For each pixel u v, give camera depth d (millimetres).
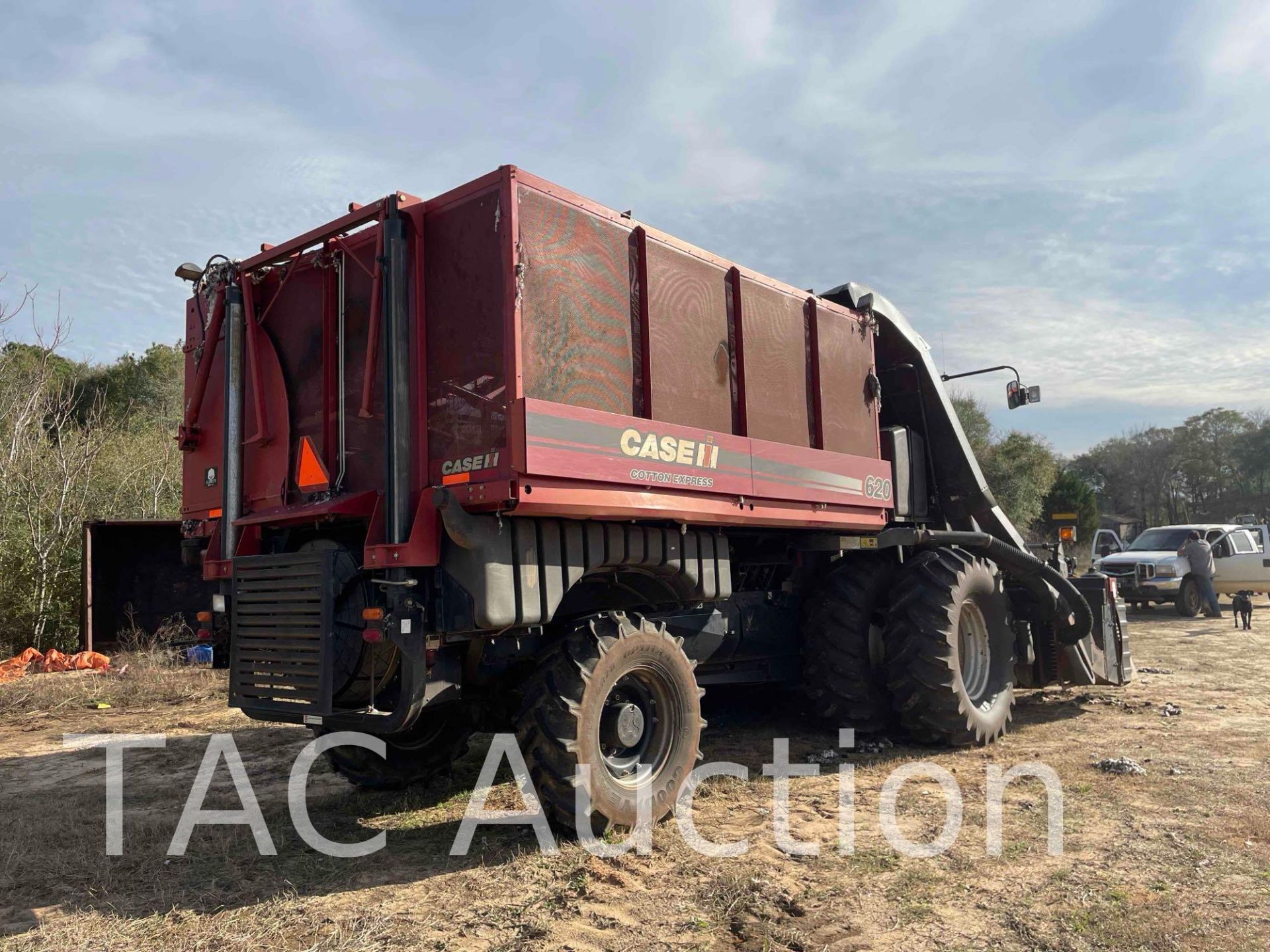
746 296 5438
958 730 5992
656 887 3621
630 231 4676
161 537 12125
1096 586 7992
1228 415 72875
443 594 3902
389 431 3943
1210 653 11250
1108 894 3463
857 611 6227
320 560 4020
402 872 3842
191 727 7324
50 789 5379
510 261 3900
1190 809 4539
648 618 5168
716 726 6855
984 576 6449
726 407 5188
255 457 4973
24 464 13375
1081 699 7934
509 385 3818
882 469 6469
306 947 3092
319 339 4703
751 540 6273
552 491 3881
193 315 5391
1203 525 19812
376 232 4398
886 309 7016
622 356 4516
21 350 16344
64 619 12398
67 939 3160
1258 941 3041
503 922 3297
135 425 24000
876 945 3059
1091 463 80125
